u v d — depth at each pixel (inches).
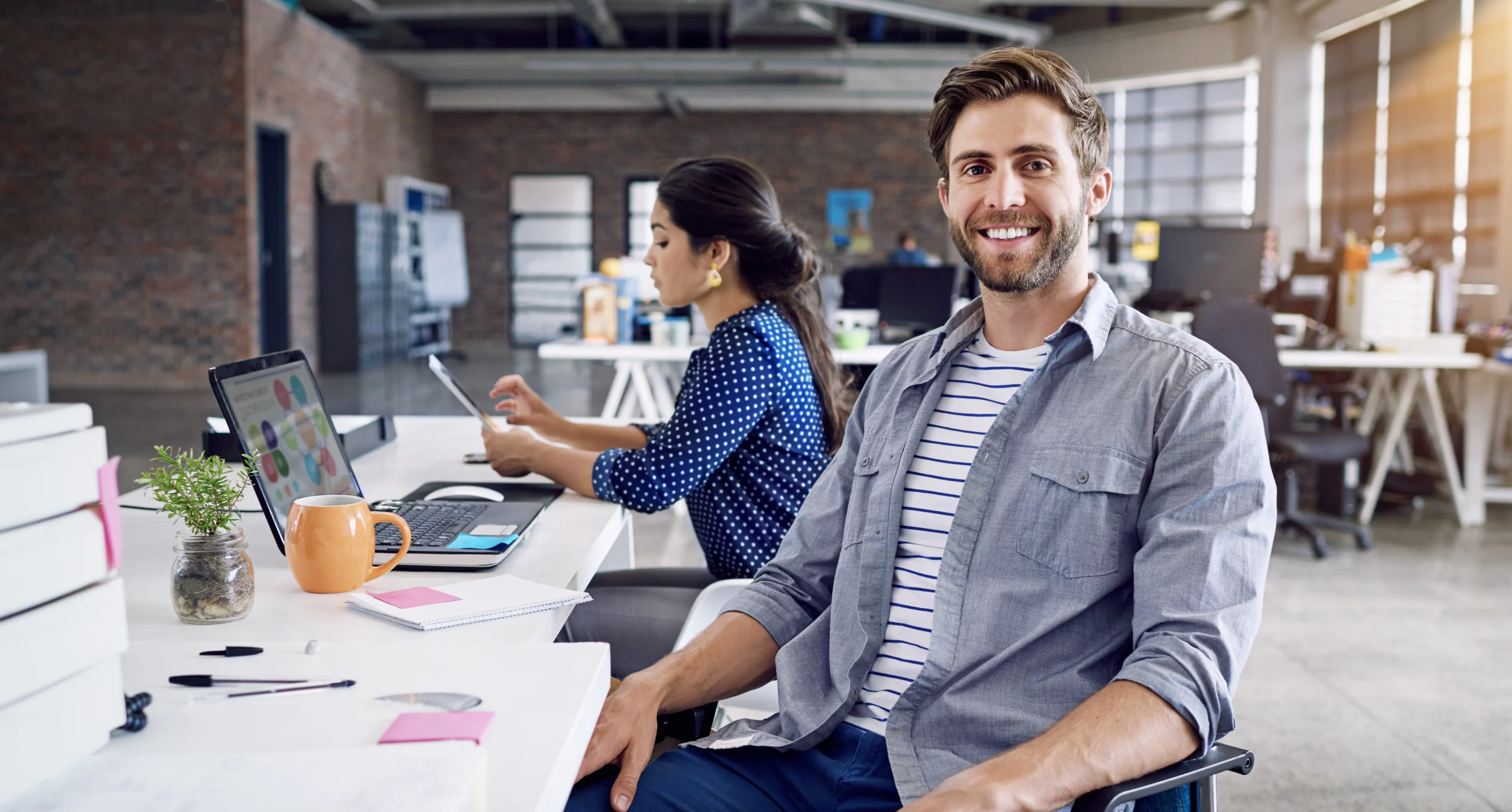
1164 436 44.0
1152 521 43.2
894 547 49.0
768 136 561.0
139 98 372.2
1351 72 402.0
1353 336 200.1
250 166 374.6
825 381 75.1
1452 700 112.3
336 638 43.0
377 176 496.4
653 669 49.1
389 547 55.1
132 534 60.5
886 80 542.3
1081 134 47.4
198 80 370.9
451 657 38.9
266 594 49.1
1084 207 47.9
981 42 513.7
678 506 194.5
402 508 65.3
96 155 374.6
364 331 439.2
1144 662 40.2
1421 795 91.3
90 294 379.6
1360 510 204.5
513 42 542.3
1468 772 95.7
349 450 85.5
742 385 69.4
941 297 222.4
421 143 552.7
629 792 45.1
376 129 493.7
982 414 49.0
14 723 24.8
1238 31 456.4
